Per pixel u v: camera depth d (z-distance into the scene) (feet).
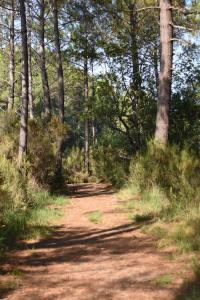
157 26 64.59
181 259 21.66
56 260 23.40
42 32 67.67
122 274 20.24
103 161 71.72
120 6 63.77
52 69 113.29
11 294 18.12
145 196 39.55
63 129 54.65
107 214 36.27
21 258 23.82
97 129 126.31
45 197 45.14
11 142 48.85
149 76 59.57
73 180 83.66
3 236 26.91
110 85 58.34
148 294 17.39
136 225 30.99
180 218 29.45
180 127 55.21
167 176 38.22
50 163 49.93
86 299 17.33
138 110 58.44
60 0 66.74
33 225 31.27
